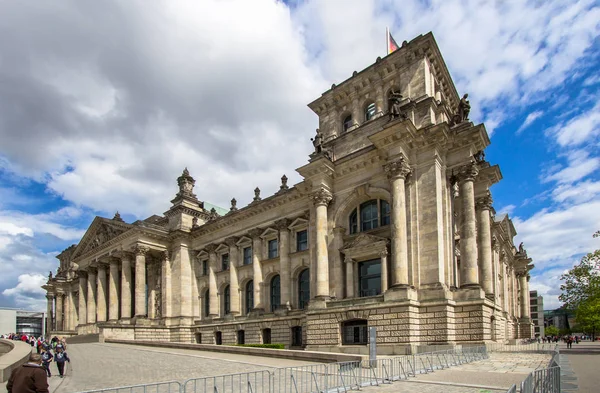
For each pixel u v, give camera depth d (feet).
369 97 185.06
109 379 92.84
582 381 81.05
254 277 216.95
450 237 150.92
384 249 154.40
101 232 302.86
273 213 217.15
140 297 252.01
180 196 274.57
